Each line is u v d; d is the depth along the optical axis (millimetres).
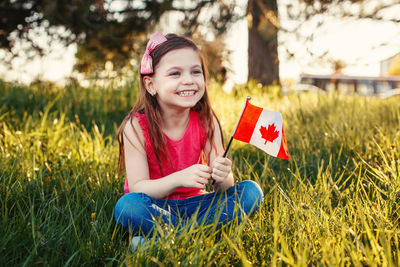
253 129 1742
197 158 2117
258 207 1823
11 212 1893
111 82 5137
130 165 1992
